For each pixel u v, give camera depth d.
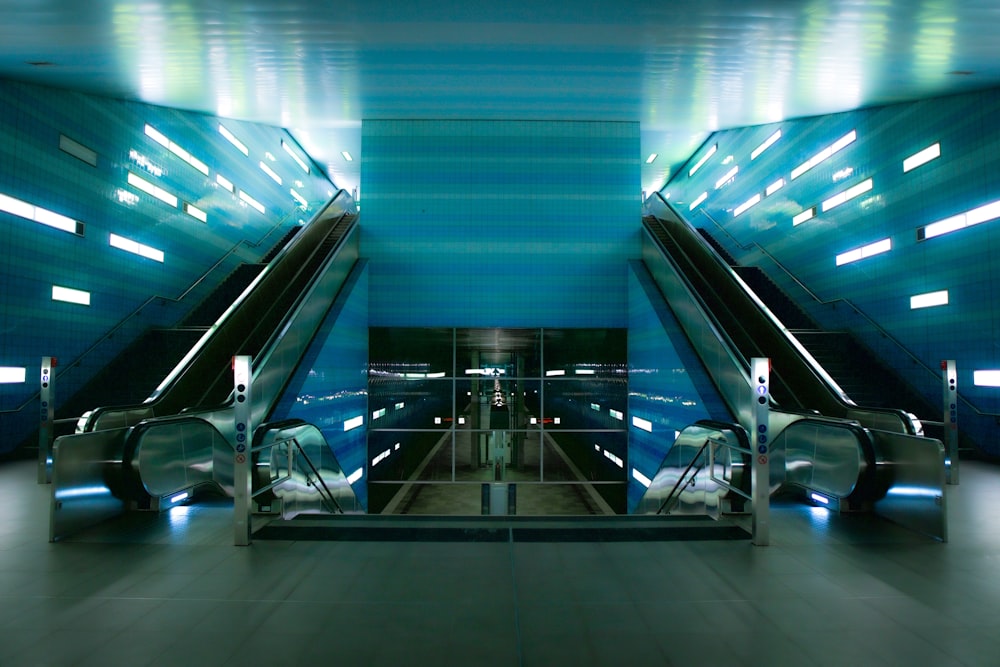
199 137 17.55
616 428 15.77
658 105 14.98
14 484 8.60
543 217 16.16
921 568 4.91
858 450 6.63
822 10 8.37
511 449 15.62
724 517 6.68
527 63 11.77
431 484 15.55
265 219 22.36
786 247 17.98
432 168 16.25
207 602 4.15
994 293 11.02
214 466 8.23
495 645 3.52
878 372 13.38
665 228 17.94
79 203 12.59
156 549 5.38
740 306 12.90
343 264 14.45
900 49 9.64
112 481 6.57
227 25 9.26
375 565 4.90
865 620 3.89
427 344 15.94
